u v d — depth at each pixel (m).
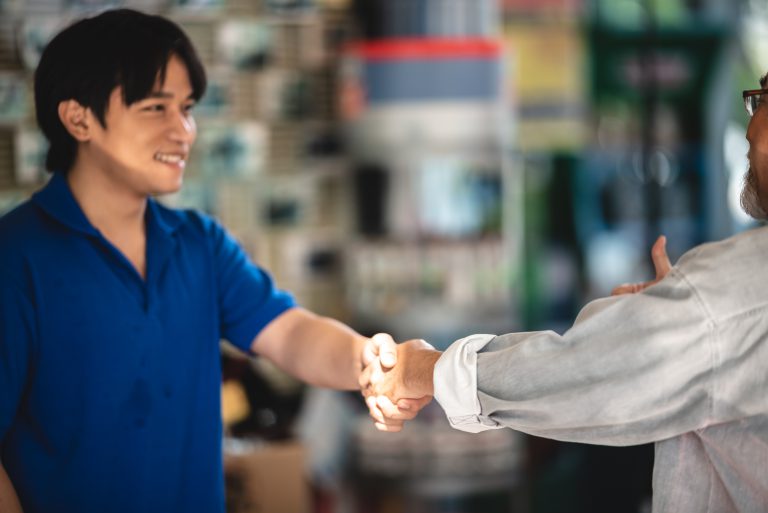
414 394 2.23
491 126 4.84
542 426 1.84
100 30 2.21
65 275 2.19
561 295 6.01
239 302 2.50
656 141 6.09
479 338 1.96
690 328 1.72
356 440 4.88
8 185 4.93
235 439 4.30
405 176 4.84
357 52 4.89
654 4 6.07
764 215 1.83
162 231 2.32
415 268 4.87
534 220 5.95
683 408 1.75
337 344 2.48
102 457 2.20
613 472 4.98
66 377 2.18
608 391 1.76
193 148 5.35
